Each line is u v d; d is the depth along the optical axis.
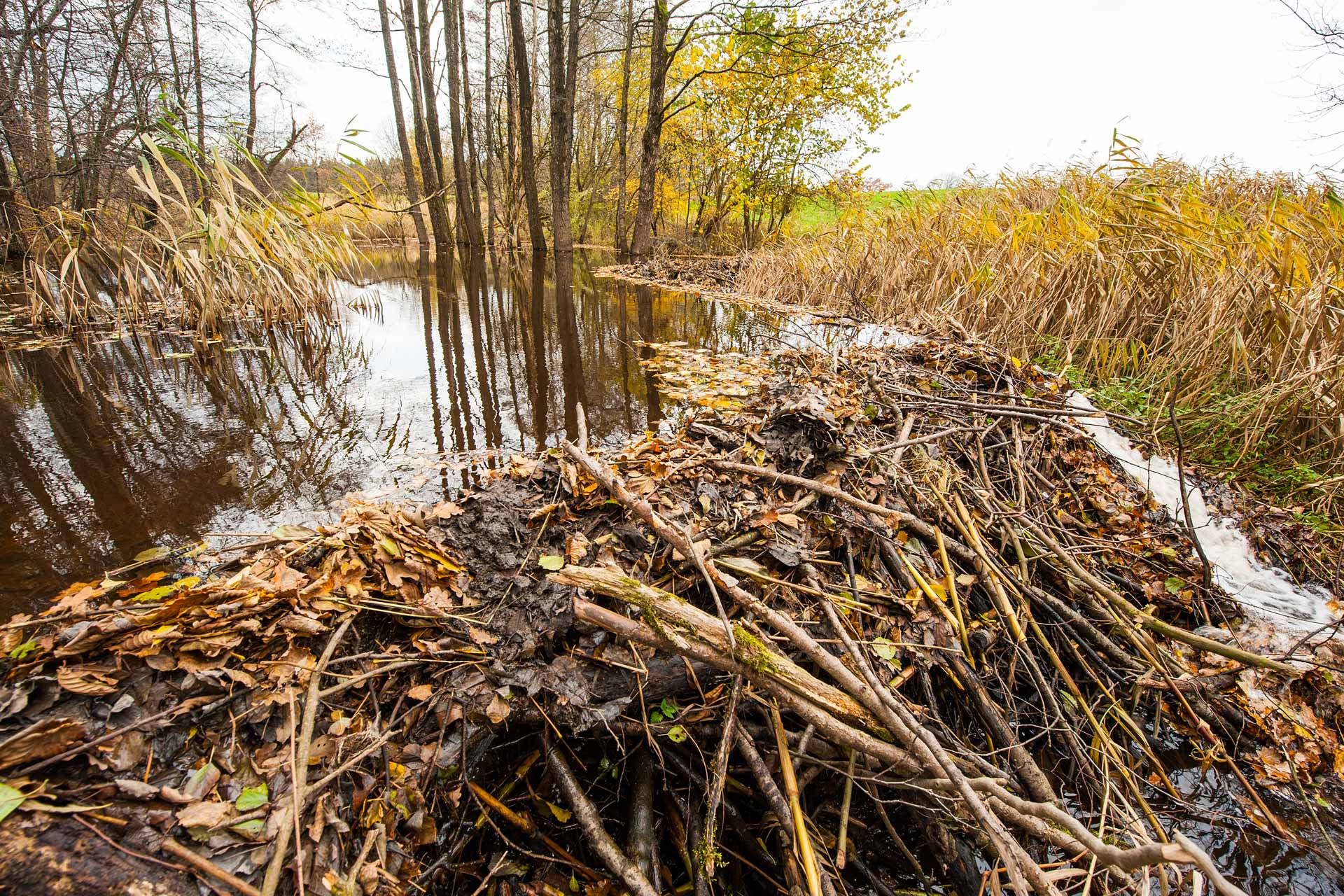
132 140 6.80
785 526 1.93
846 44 12.59
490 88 18.31
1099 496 2.61
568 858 1.30
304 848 1.07
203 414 3.36
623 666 1.44
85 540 2.05
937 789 1.37
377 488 2.45
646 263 13.02
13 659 1.20
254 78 13.69
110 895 0.90
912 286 6.32
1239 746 1.78
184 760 1.14
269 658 1.33
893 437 2.64
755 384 3.84
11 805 0.94
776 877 1.37
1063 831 1.26
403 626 1.52
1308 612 2.14
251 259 5.52
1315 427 2.95
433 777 1.30
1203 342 3.54
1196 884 0.94
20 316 5.53
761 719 1.56
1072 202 4.68
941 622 1.82
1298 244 3.69
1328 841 1.55
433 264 13.29
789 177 14.89
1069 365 4.11
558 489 2.01
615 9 19.33
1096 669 1.97
